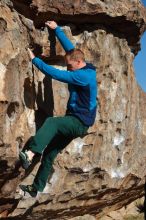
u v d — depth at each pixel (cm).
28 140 750
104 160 898
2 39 684
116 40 880
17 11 754
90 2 805
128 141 943
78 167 859
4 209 802
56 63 809
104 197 983
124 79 902
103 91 858
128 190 1033
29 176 796
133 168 985
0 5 697
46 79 773
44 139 651
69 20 818
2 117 687
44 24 800
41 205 861
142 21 883
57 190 855
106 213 1077
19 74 709
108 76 864
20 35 714
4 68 683
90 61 829
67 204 911
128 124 933
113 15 832
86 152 863
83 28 840
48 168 695
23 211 835
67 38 754
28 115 753
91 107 671
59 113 791
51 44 780
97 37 838
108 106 871
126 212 1137
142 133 1007
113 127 896
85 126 670
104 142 887
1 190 761
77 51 677
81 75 661
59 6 784
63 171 846
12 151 717
